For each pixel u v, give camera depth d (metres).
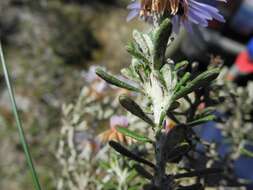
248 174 0.22
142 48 0.10
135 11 0.10
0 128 0.44
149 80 0.10
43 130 0.43
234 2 0.47
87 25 0.62
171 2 0.09
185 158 0.14
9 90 0.12
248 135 0.18
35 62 0.51
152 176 0.10
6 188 0.39
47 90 0.48
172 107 0.10
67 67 0.52
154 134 0.10
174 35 0.10
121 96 0.10
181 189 0.10
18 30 0.56
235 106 0.18
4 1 0.58
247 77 0.30
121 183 0.14
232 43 0.47
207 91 0.13
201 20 0.09
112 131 0.14
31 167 0.11
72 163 0.19
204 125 0.18
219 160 0.16
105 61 0.57
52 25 0.58
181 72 0.11
